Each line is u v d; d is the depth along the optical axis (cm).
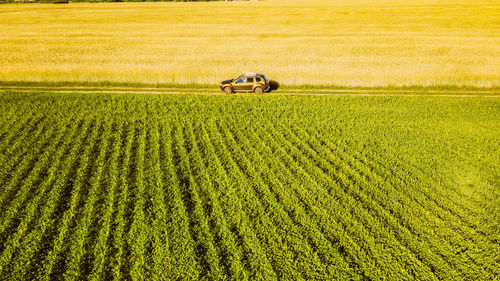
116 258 995
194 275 946
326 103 2338
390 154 1664
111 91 2609
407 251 1052
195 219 1173
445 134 1870
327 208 1254
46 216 1163
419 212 1241
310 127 1964
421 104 2330
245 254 1029
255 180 1423
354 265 998
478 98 2445
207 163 1555
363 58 3428
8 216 1162
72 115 2064
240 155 1628
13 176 1412
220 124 1988
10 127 1884
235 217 1187
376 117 2103
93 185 1348
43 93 2445
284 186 1391
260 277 944
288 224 1160
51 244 1045
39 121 1977
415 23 5188
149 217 1169
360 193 1351
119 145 1694
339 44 3991
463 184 1416
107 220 1147
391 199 1316
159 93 2558
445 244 1084
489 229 1152
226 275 946
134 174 1445
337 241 1096
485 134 1870
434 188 1390
